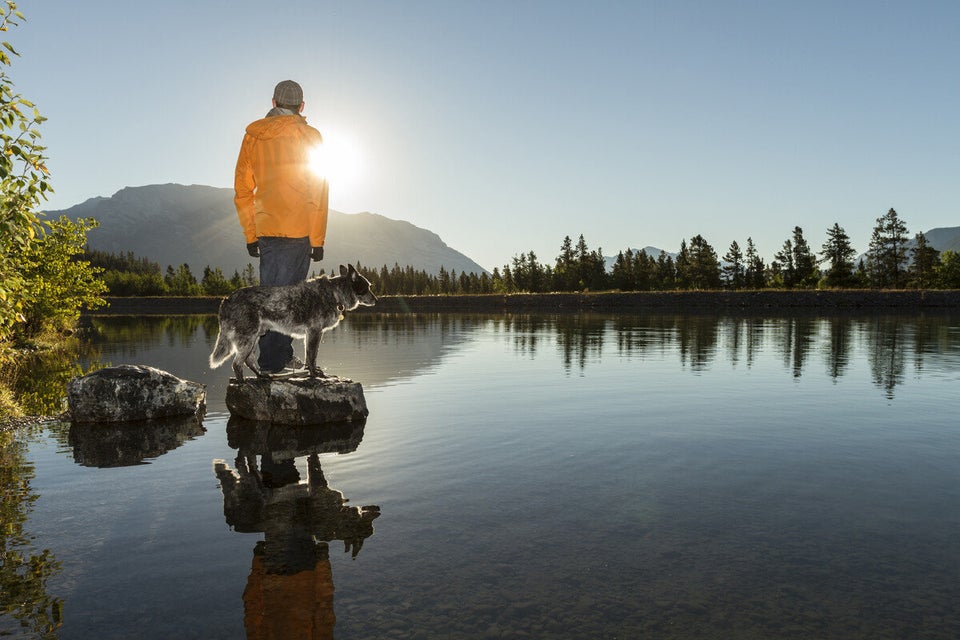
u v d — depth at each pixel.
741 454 5.73
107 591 2.92
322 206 8.47
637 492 4.56
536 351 17.52
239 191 8.38
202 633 2.53
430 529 3.78
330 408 7.48
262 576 3.10
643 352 16.83
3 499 4.40
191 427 7.34
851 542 3.55
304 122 8.36
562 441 6.31
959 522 3.88
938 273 84.62
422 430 6.93
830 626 2.60
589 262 102.19
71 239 22.77
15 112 5.99
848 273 87.75
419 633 2.54
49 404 9.36
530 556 3.36
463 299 83.50
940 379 11.05
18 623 2.60
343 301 7.83
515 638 2.49
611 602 2.83
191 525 3.85
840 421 7.32
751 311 52.16
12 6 5.89
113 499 4.41
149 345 21.30
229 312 7.69
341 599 2.85
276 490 4.63
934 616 2.69
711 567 3.22
